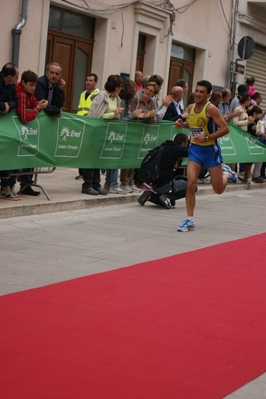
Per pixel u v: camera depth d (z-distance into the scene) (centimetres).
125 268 731
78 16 1574
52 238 861
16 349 475
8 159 976
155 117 1247
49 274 683
